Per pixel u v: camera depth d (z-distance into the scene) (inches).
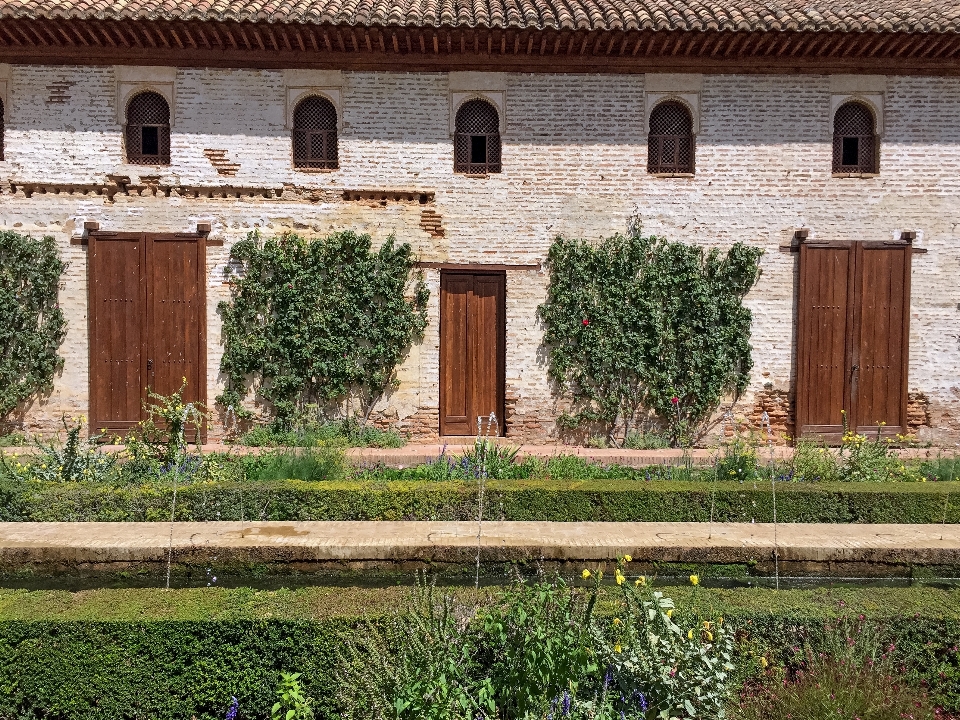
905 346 445.4
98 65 425.1
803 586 233.5
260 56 429.4
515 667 139.4
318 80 433.4
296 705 148.4
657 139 449.1
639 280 441.7
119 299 430.3
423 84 437.4
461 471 334.0
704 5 417.1
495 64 436.1
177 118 430.0
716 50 425.7
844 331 445.7
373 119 437.1
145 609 168.2
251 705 161.2
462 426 446.9
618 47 422.6
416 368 442.9
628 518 277.6
